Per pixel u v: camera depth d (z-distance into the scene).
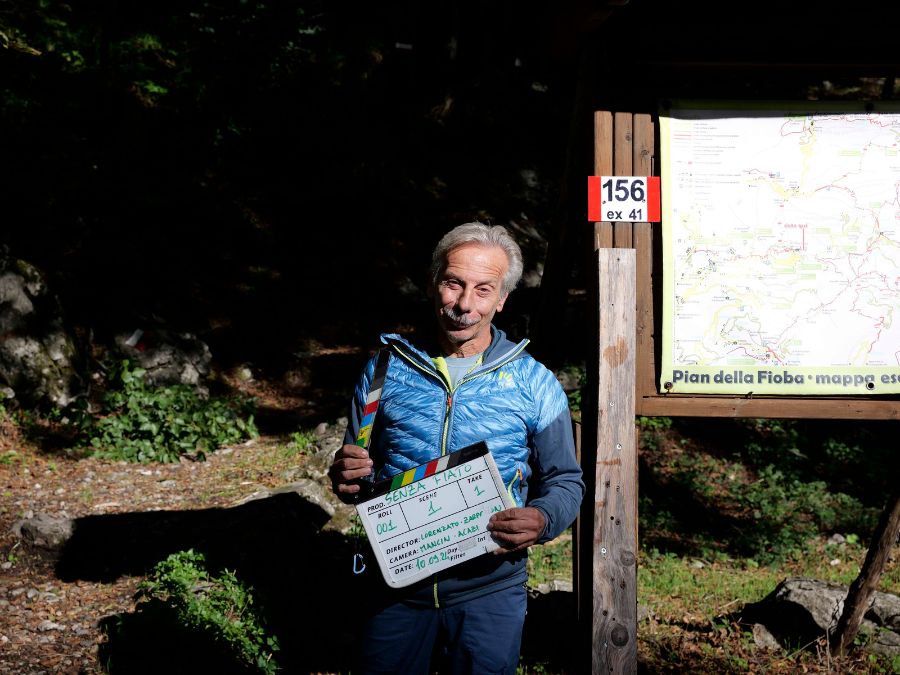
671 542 8.79
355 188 16.25
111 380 10.72
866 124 4.00
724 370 3.95
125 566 6.31
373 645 2.93
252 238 14.75
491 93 18.50
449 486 2.81
